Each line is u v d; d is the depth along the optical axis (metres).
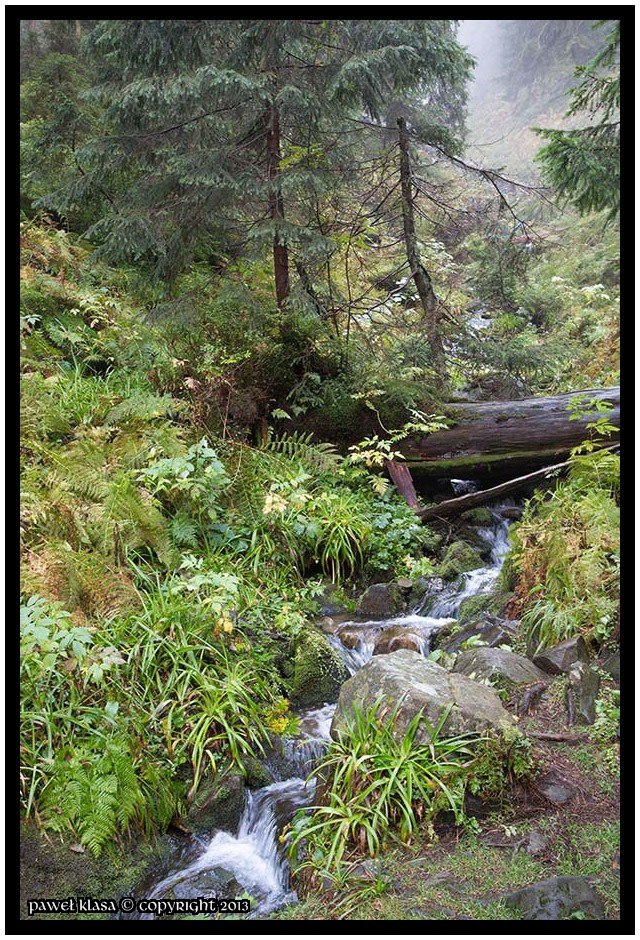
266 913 2.79
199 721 3.59
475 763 2.99
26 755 3.12
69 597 3.76
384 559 5.66
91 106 8.16
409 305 8.91
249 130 6.59
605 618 3.91
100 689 3.53
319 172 6.28
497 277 9.15
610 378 7.96
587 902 2.33
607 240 12.42
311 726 3.94
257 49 5.90
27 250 7.20
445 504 6.24
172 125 6.11
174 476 4.96
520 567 4.75
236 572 4.82
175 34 5.54
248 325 6.55
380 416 6.66
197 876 3.00
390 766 3.01
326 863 2.77
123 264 7.93
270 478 5.64
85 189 6.48
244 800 3.42
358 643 4.73
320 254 6.75
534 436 6.50
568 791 2.96
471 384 8.64
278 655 4.33
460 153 7.82
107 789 3.07
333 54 6.20
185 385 6.10
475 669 3.76
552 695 3.54
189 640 3.99
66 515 4.24
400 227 9.03
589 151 5.33
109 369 6.53
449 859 2.69
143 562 4.57
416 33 5.74
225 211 6.81
